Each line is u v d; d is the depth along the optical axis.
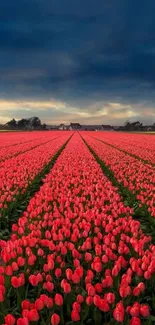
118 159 25.98
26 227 8.48
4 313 4.79
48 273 5.93
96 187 13.02
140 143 50.59
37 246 6.70
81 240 7.33
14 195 12.70
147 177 16.92
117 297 5.09
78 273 5.23
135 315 4.47
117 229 7.52
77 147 40.12
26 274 5.77
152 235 9.95
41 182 18.59
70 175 16.92
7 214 10.95
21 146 39.03
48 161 23.98
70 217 8.82
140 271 5.54
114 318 4.55
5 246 6.69
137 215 11.88
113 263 6.29
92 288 4.78
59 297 4.56
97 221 8.08
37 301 4.52
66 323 4.66
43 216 8.99
